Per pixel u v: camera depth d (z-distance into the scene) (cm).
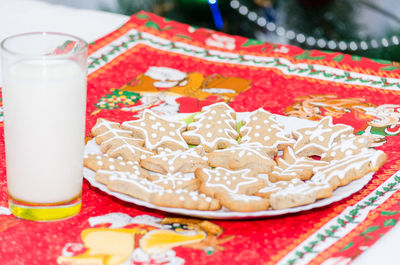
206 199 74
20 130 72
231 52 122
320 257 70
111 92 106
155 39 125
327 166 80
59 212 74
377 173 84
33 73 72
